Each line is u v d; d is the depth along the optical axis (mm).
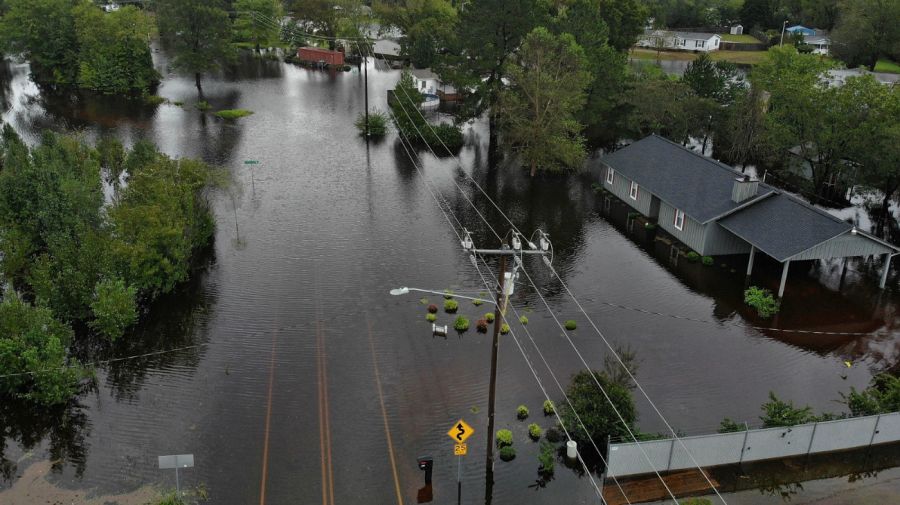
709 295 41188
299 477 26297
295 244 46250
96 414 29797
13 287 39844
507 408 30734
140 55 87375
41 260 38125
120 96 85188
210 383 32000
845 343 36500
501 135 66125
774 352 35594
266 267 43062
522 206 54188
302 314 37938
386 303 39281
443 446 28312
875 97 48094
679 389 32312
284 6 136625
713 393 32094
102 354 34156
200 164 47781
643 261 45438
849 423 27812
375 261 44188
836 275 44094
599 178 60719
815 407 31125
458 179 59594
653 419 30125
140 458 27125
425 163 63406
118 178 54750
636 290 41656
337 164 62250
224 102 82500
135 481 25938
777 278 43375
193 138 68375
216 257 44188
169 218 39125
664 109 62719
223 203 52531
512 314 38656
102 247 38031
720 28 124188
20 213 42031
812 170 56156
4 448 27719
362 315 38000
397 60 105625
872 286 42781
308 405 30531
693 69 66938
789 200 42094
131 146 65312
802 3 124562
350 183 57781
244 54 110625
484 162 64312
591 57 66562
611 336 36688
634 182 52438
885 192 52281
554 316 38562
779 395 32031
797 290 42000
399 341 35656
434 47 93625
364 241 47031
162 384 31906
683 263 45219
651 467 26781
